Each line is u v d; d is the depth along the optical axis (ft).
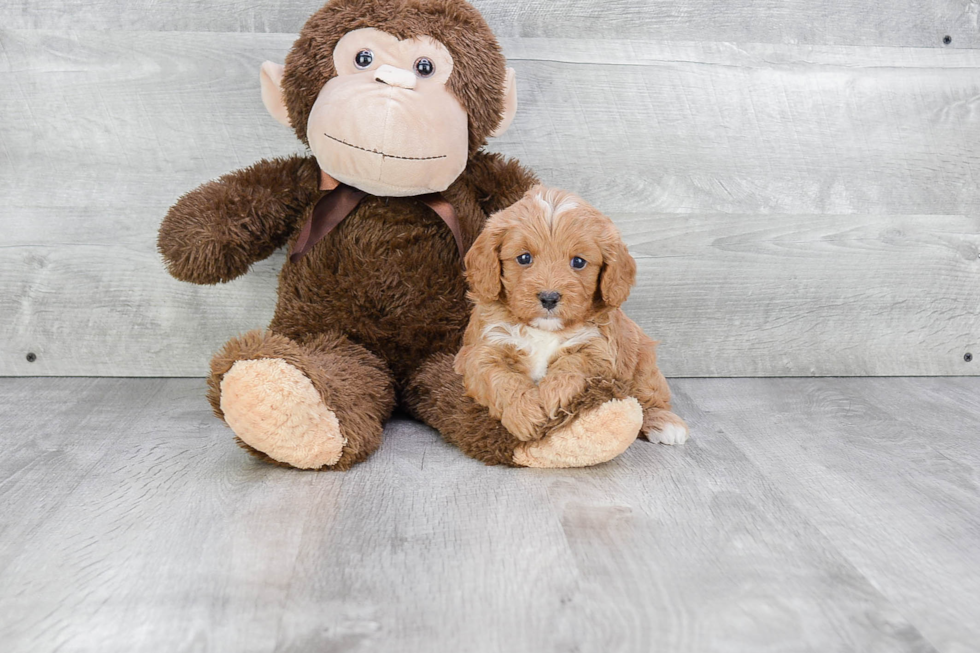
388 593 2.96
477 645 2.68
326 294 4.68
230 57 5.48
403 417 4.99
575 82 5.64
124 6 5.39
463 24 4.49
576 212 3.90
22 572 3.06
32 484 3.86
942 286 6.07
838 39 5.77
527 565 3.17
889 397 5.57
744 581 3.08
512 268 3.92
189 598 2.91
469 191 4.90
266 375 3.81
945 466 4.26
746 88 5.74
